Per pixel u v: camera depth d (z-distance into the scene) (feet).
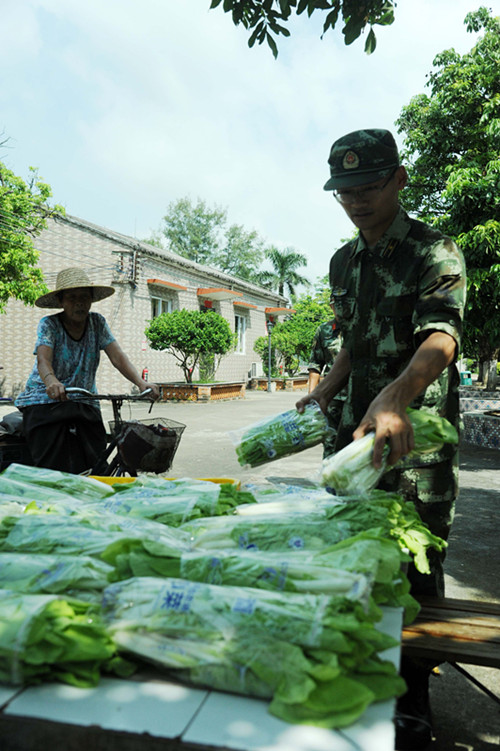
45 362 12.09
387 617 4.02
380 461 4.83
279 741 2.75
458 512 18.07
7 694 3.13
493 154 29.84
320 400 7.63
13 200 52.80
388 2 12.58
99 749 2.83
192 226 149.79
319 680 3.05
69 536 4.54
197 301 75.10
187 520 5.30
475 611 6.39
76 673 3.24
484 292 28.07
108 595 3.67
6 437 14.26
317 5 12.63
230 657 3.17
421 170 34.35
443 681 8.77
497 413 33.06
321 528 4.75
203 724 2.87
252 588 3.76
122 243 60.03
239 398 68.33
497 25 31.83
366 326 7.08
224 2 12.72
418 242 6.68
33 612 3.33
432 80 33.94
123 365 13.24
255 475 23.18
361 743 2.74
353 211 6.61
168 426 13.34
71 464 12.51
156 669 3.39
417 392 5.28
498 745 7.13
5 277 53.57
